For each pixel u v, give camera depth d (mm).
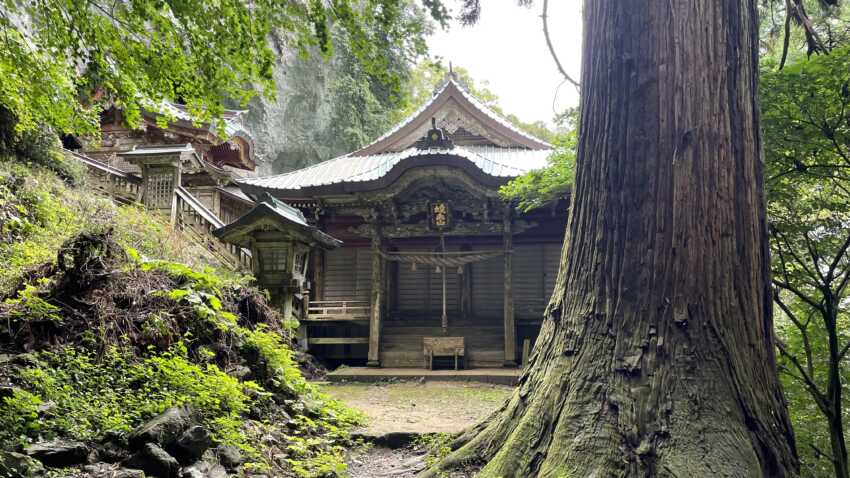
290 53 27953
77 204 9125
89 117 5965
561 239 15758
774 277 5727
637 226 3414
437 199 14297
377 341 13617
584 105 3895
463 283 16031
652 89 3488
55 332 4430
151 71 5168
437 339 13109
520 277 15891
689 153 3357
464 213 14586
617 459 2992
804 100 4512
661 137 3424
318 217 15430
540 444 3314
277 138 27953
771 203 5430
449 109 18203
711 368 3107
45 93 5527
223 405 4566
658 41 3514
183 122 18422
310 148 28859
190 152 12289
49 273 5023
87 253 4883
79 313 4641
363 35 4602
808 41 4852
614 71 3654
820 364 6047
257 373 5699
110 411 3850
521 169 14328
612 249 3482
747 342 3240
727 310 3230
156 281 5379
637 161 3475
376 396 9344
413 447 5594
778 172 5074
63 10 4902
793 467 3109
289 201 15344
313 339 13750
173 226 10672
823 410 5102
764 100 4570
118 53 5086
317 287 15758
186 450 3678
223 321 5672
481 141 18297
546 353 3693
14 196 7672
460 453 3738
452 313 16156
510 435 3572
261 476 3986
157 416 3844
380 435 5758
